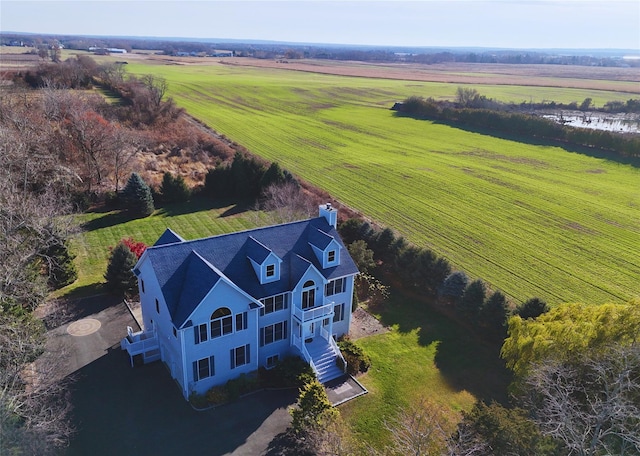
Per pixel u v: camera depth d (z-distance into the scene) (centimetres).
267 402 3238
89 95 11456
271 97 16650
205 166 8375
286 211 5612
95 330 3875
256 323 3309
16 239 3722
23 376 3078
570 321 2891
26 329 3075
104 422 2962
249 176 7212
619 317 2666
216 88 17350
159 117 10506
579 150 11056
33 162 5212
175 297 3108
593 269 5497
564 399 2234
